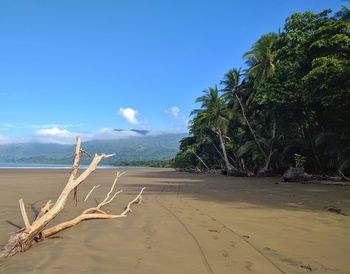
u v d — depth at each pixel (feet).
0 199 48.37
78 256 18.81
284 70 98.02
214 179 112.88
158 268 16.75
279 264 17.81
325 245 21.98
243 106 159.63
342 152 96.84
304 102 97.25
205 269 16.70
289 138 126.21
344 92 75.92
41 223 21.84
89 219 30.32
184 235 23.93
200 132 213.05
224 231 25.55
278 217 32.53
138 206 40.16
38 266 17.16
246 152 158.61
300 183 87.66
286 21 99.25
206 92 172.96
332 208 37.37
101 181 94.32
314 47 87.15
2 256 18.86
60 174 145.07
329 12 94.73
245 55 143.84
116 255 18.95
